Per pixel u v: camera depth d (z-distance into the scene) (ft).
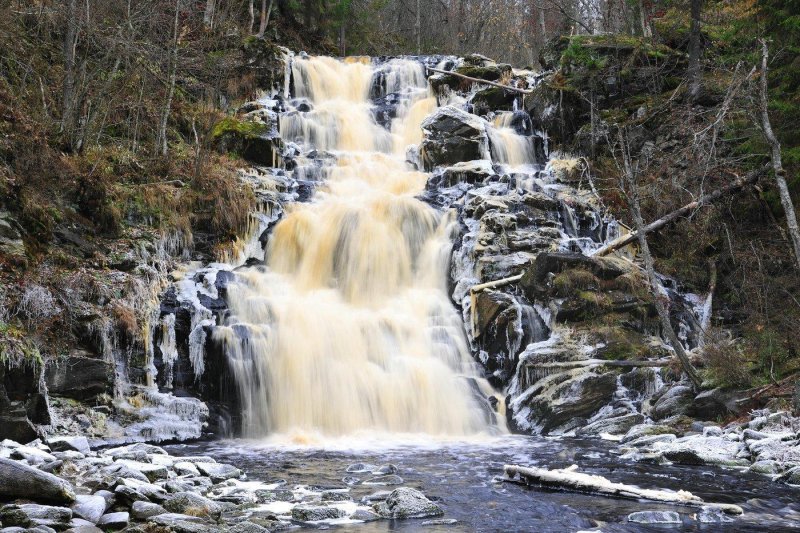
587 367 51.70
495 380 53.67
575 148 77.82
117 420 43.78
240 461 38.45
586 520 27.78
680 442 41.63
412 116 85.35
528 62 158.61
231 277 55.42
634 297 56.34
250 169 68.54
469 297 57.11
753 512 29.07
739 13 82.79
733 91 57.36
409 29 151.53
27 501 25.48
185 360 49.32
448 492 31.89
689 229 66.13
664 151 72.08
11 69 59.57
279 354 49.47
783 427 41.47
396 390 49.75
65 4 62.44
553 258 56.08
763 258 63.26
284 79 85.25
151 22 65.67
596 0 146.51
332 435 47.32
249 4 100.53
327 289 59.47
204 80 79.05
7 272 42.83
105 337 45.62
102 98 62.54
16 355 38.06
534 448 43.14
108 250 51.55
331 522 27.14
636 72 80.84
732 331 59.31
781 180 48.98
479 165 71.72
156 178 61.57
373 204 63.77
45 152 50.85
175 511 26.86
